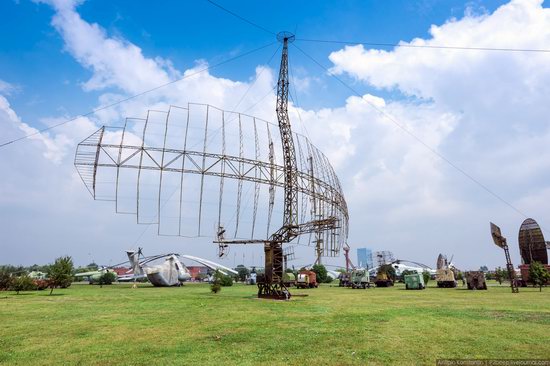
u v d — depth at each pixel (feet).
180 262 289.53
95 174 124.36
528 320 65.87
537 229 245.24
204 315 77.51
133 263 329.72
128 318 73.26
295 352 40.96
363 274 227.81
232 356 39.32
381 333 53.06
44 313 83.41
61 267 163.73
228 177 139.74
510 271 161.99
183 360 37.81
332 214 181.98
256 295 146.00
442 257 262.26
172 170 131.03
